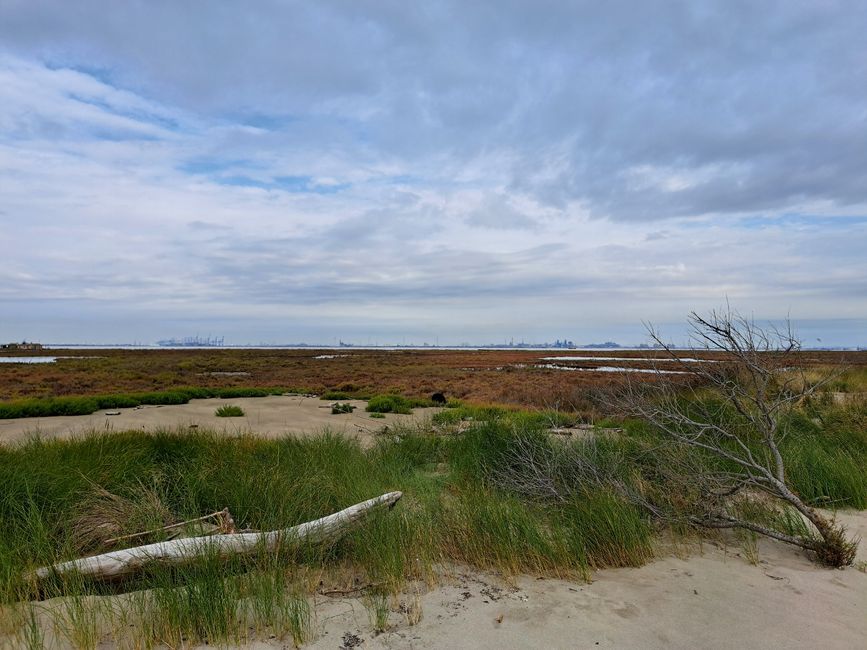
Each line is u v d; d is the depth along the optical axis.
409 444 8.51
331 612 3.31
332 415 14.79
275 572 3.61
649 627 3.14
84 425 11.91
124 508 4.64
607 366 47.09
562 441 6.89
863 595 3.67
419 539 4.27
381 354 91.00
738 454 5.86
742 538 4.85
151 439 7.30
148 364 44.47
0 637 2.90
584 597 3.56
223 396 20.39
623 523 4.43
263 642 2.92
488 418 10.70
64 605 3.27
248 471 5.63
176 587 3.30
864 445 8.24
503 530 4.34
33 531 3.96
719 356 5.06
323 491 5.32
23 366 40.06
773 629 3.14
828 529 4.29
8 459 5.59
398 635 3.02
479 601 3.48
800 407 10.55
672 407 6.34
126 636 2.94
